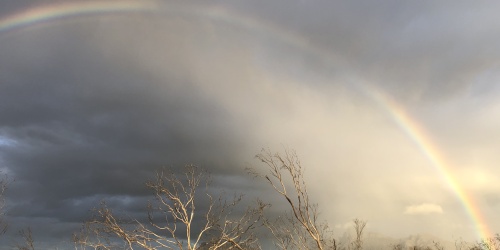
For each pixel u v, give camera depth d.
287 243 20.70
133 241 19.19
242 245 20.64
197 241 19.58
